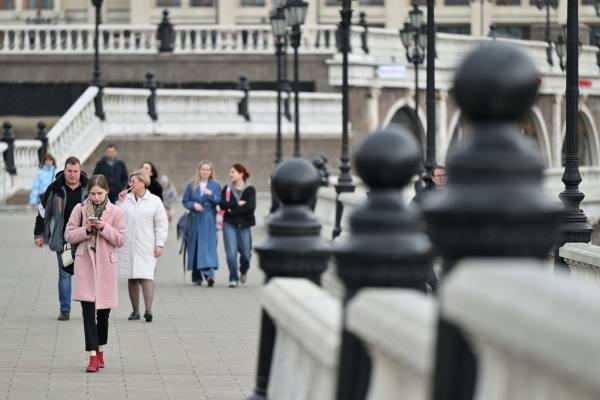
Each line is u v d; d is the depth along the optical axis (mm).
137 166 75938
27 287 34781
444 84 103750
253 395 9516
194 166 78500
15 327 26969
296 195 9312
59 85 89312
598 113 120875
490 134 5211
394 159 6773
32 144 65938
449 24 130625
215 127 79125
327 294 8461
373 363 6418
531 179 5152
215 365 22172
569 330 3912
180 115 78125
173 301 32406
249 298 33344
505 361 4367
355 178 63656
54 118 88438
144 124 75625
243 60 91062
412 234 6820
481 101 5082
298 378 8125
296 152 63812
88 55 88812
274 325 9359
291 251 9195
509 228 5000
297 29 63625
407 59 96375
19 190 65000
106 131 73500
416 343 5109
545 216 5012
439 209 5090
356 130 94938
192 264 36312
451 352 4688
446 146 105000
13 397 18828
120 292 33969
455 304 4523
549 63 114438
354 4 125688
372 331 5723
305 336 7598
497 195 5047
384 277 6707
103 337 21891
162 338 25641
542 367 4039
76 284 21391
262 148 81875
